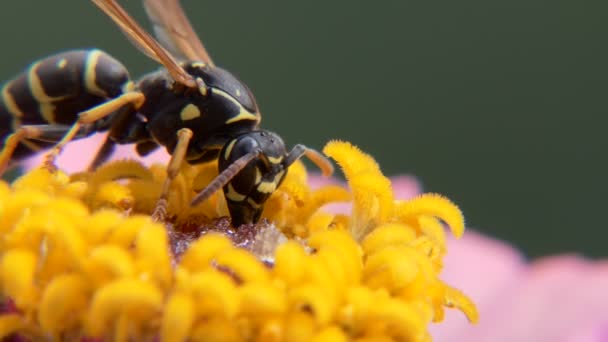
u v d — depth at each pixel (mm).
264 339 97
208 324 97
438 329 123
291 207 109
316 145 188
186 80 108
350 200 109
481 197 186
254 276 98
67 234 98
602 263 124
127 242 99
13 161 114
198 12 188
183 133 106
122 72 112
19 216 100
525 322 122
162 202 105
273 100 188
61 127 109
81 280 98
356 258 100
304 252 100
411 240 104
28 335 99
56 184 106
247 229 106
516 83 188
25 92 113
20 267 98
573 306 122
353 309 98
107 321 97
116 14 106
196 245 98
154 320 97
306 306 98
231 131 109
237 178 106
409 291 101
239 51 188
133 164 108
